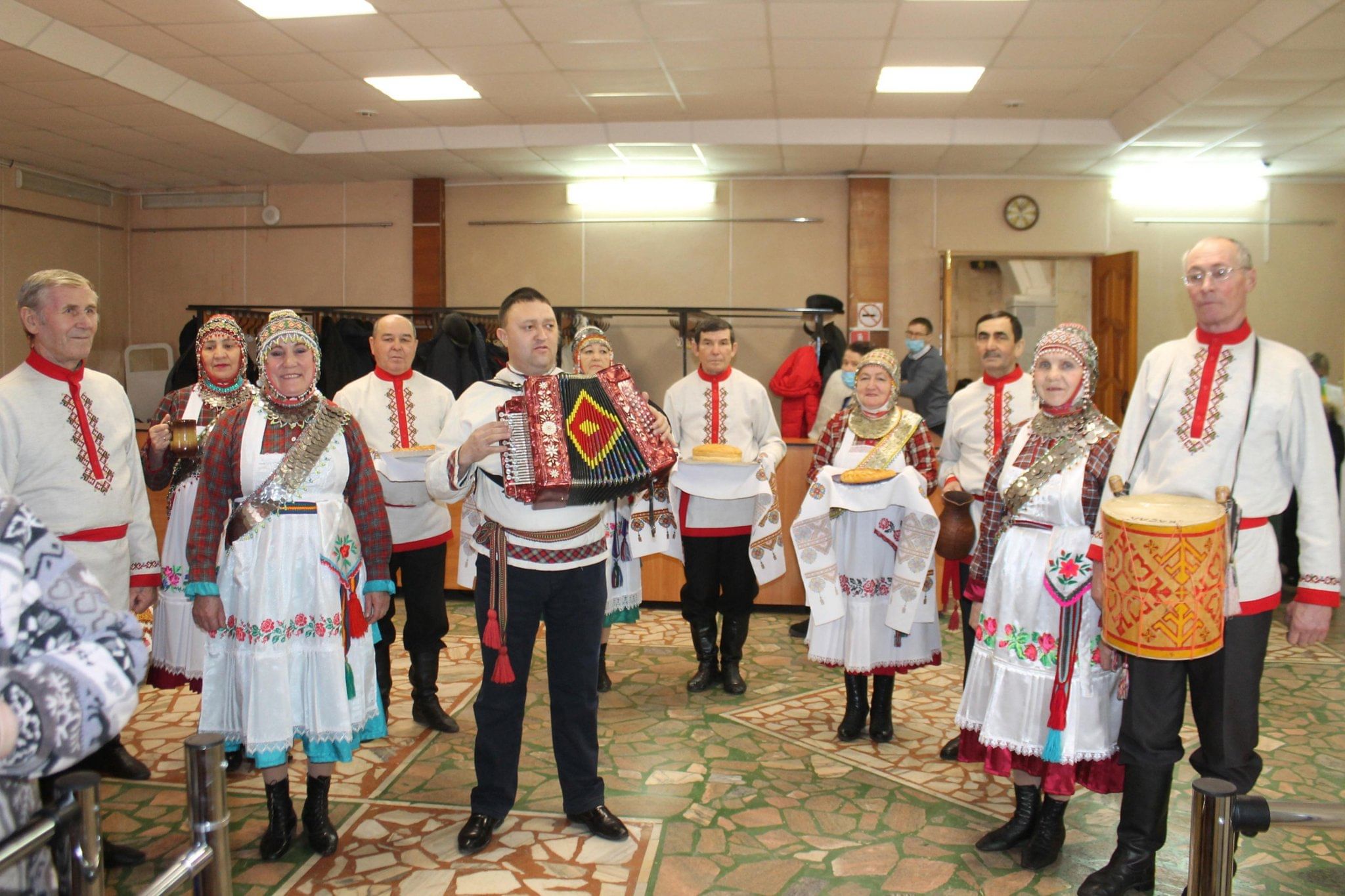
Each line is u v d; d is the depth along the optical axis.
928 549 3.29
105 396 2.76
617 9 5.01
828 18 5.13
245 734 2.44
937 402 6.72
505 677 2.55
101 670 0.99
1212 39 5.47
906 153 7.56
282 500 2.48
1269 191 8.31
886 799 3.02
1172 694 2.32
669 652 4.70
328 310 7.51
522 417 2.35
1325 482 2.22
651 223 8.64
